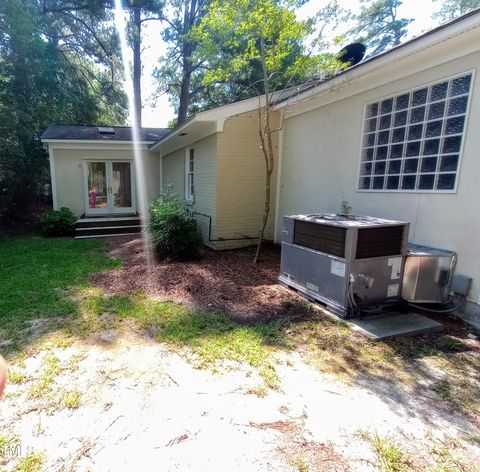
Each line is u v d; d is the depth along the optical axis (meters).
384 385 2.52
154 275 5.41
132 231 10.65
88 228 10.28
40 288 4.72
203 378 2.56
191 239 6.55
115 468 1.74
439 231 4.06
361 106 5.24
